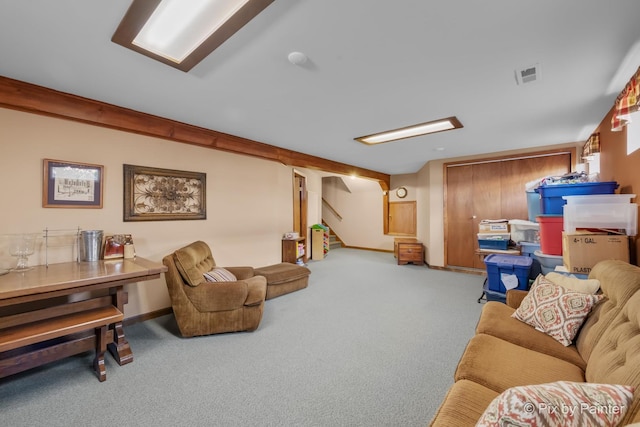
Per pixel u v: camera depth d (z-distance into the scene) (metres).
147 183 3.12
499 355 1.50
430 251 5.68
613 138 2.82
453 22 1.52
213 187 3.78
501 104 2.68
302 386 1.92
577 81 2.21
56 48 1.75
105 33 1.61
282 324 2.94
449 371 2.08
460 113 2.92
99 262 2.54
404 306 3.48
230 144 3.72
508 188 4.78
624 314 1.32
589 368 1.31
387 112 2.88
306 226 6.46
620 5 1.39
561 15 1.46
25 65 1.95
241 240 4.15
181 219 3.43
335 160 5.58
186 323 2.60
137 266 2.37
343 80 2.18
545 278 2.04
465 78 2.16
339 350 2.40
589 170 3.95
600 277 1.74
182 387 1.91
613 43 1.71
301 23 1.52
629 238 2.18
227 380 1.98
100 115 2.61
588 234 2.17
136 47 1.73
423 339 2.59
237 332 2.75
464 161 5.19
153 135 3.04
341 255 7.46
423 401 1.76
